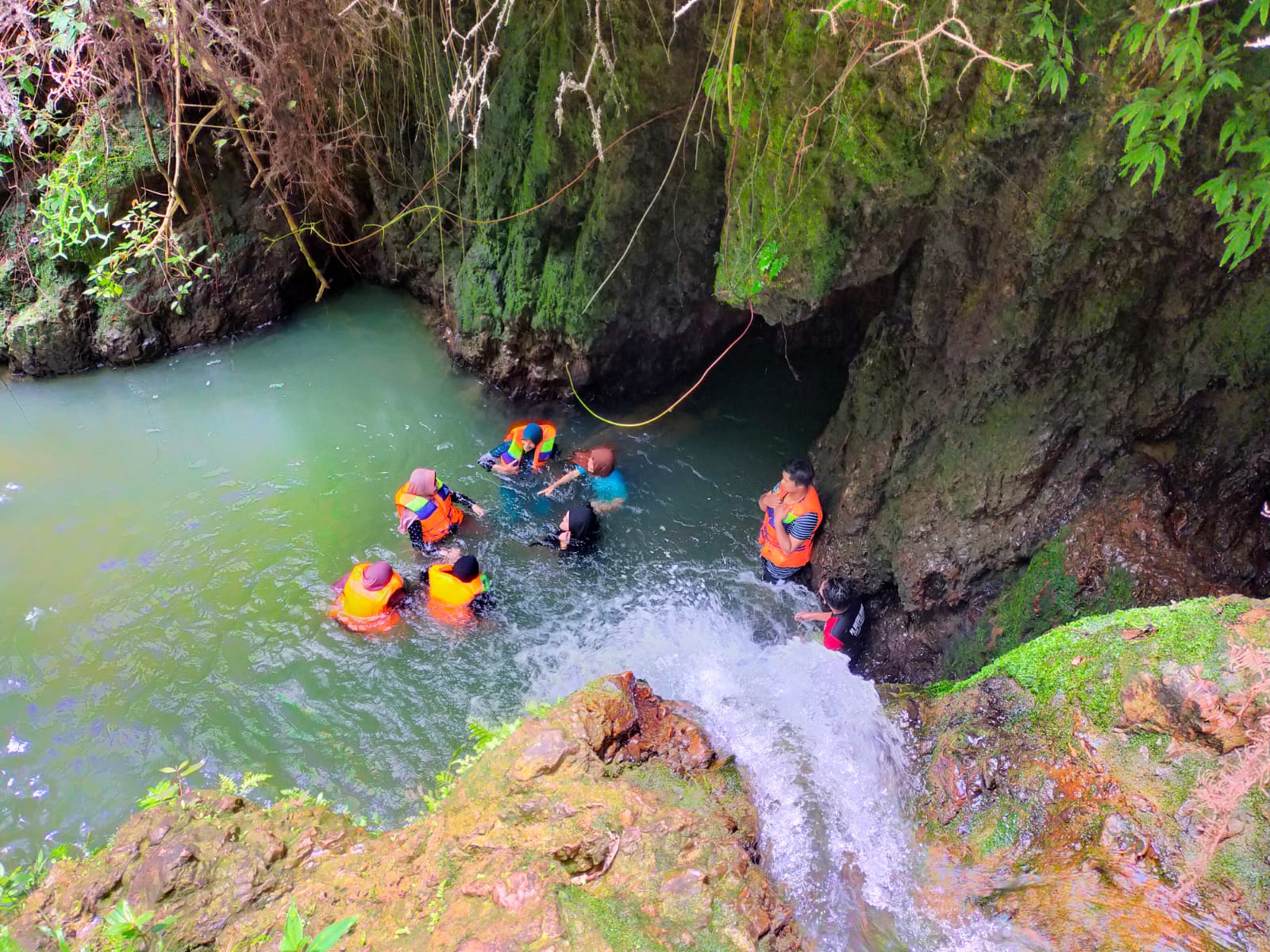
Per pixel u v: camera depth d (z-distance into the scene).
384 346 8.57
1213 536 4.36
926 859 3.22
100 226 7.82
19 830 4.43
